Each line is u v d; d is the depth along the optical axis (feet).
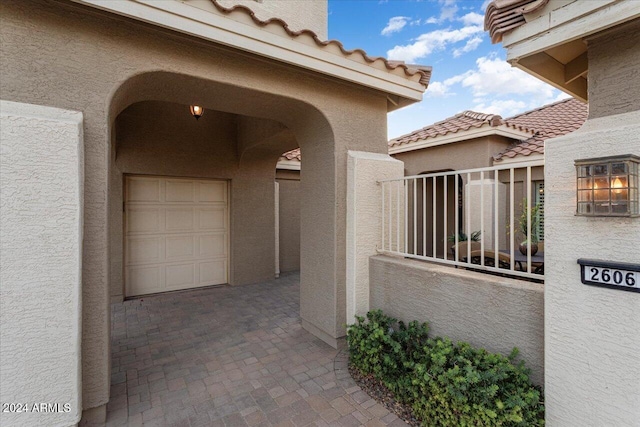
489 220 24.21
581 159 6.89
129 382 11.66
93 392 9.23
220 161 24.93
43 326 7.98
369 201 14.15
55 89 8.56
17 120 7.70
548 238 7.59
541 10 7.63
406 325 12.10
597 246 6.81
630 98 6.95
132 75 9.70
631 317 6.35
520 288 8.51
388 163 14.76
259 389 11.21
